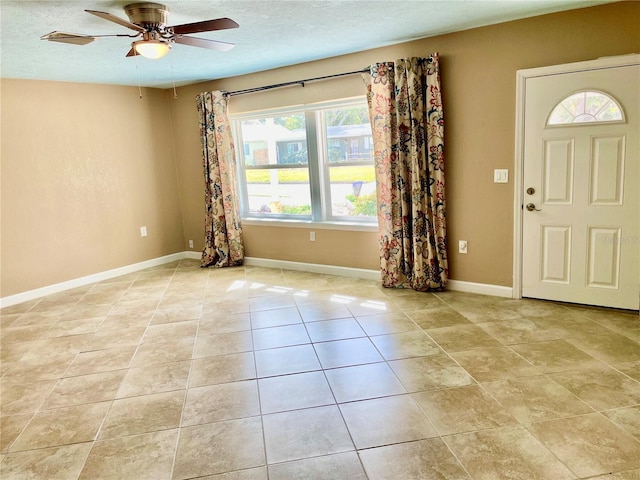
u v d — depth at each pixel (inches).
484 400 92.7
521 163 142.5
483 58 142.9
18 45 126.3
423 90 152.4
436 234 158.2
